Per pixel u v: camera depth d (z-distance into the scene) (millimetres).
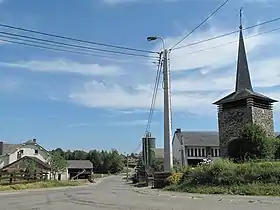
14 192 31688
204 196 16812
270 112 46531
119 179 101062
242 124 44719
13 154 83312
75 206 13602
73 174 113250
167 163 24312
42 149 83750
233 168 20375
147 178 40281
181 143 83875
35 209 13031
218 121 47656
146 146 65000
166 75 24625
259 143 39719
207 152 88562
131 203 13703
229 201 13750
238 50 48938
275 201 13508
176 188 21766
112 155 159375
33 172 53344
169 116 24250
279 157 37312
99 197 17688
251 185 18906
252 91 46469
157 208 11719
